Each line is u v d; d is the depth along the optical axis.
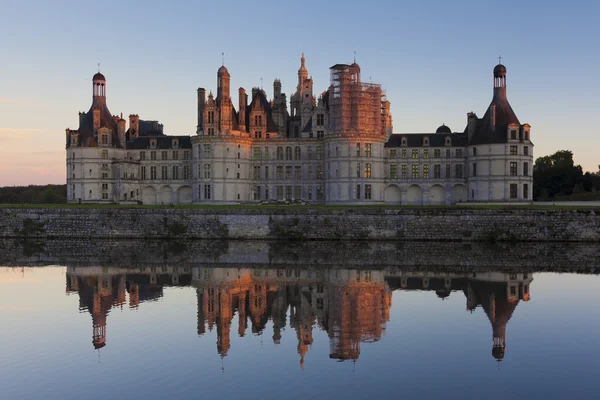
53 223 111.56
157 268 75.56
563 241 96.69
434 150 144.00
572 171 186.25
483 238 98.69
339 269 73.94
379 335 44.66
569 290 60.25
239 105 147.50
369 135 134.88
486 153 132.12
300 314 51.47
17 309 53.66
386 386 34.75
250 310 53.06
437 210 100.75
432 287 62.28
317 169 146.38
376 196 136.12
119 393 33.91
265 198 148.00
